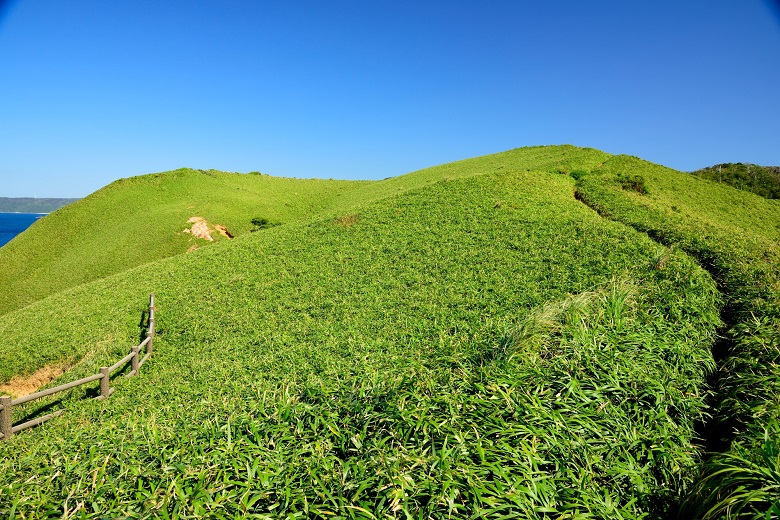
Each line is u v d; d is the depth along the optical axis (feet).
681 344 24.49
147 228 145.07
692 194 122.72
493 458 13.97
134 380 37.27
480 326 34.04
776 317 29.35
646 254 48.34
